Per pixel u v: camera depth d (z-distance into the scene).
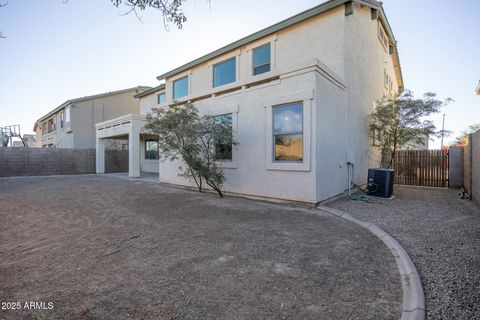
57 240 4.50
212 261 3.57
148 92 20.05
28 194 9.52
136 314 2.37
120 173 18.94
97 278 3.09
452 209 6.78
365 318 2.32
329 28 9.11
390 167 11.11
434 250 3.93
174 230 5.05
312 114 7.00
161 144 8.64
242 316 2.34
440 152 11.46
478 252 3.82
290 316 2.34
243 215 6.24
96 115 22.64
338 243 4.30
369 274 3.18
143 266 3.42
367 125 11.07
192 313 2.39
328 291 2.79
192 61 13.88
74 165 18.55
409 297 2.64
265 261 3.57
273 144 7.93
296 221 5.70
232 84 8.95
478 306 2.49
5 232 4.99
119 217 6.11
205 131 8.16
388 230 4.99
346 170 9.02
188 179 10.77
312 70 7.00
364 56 10.70
